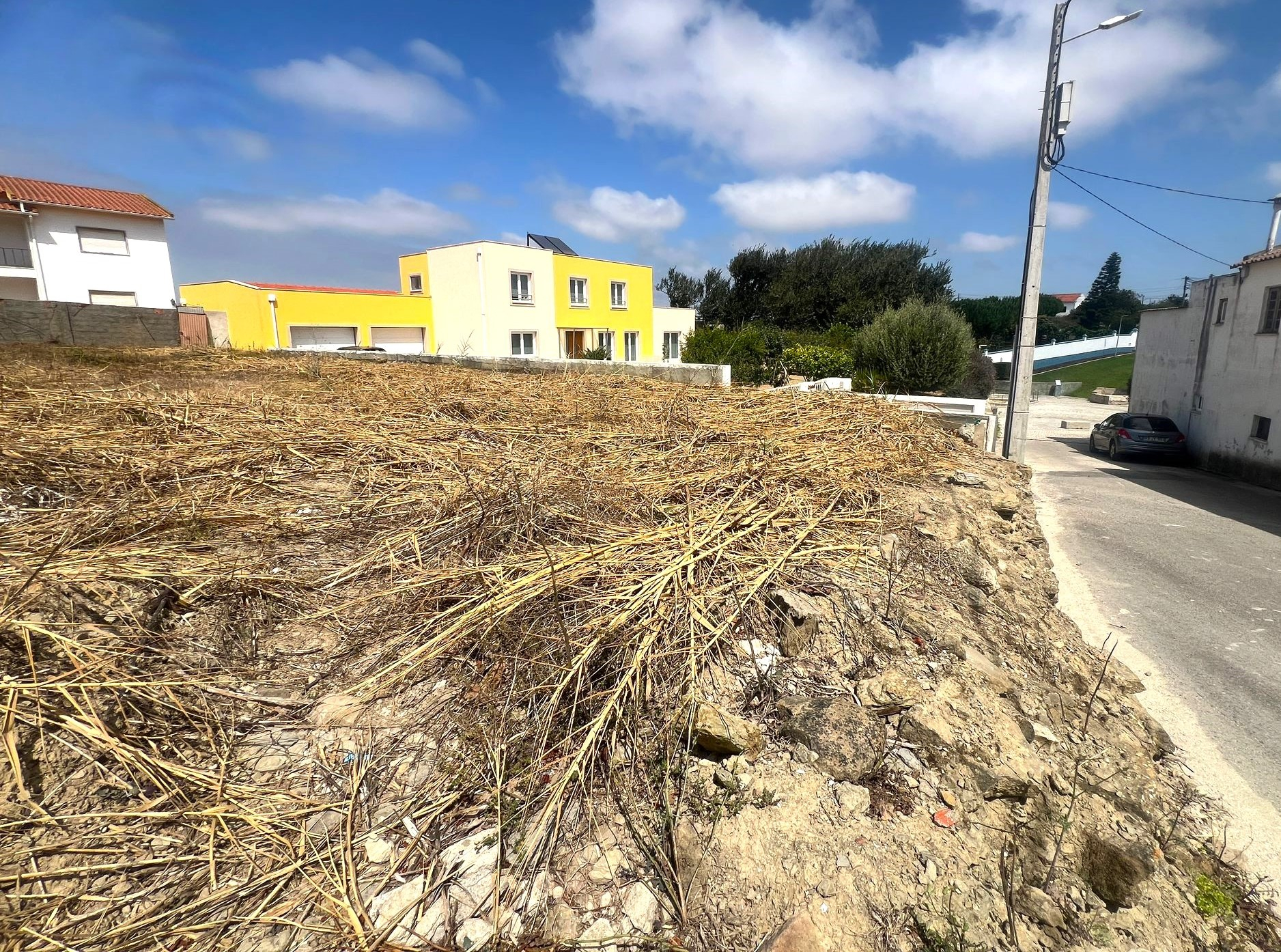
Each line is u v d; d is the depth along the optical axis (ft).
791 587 10.62
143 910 5.48
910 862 6.64
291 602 9.93
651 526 12.33
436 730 7.63
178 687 7.77
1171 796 11.69
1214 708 16.71
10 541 10.15
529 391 26.55
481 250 83.71
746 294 133.69
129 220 83.10
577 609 9.25
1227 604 24.18
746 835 6.64
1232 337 59.26
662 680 8.27
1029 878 7.10
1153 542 32.89
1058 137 41.29
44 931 5.24
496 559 10.87
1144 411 80.94
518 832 6.44
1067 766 9.68
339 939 5.40
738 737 7.47
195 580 9.70
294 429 18.06
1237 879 9.69
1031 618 15.29
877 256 121.08
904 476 18.76
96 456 14.38
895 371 60.85
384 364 39.52
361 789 6.82
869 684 8.88
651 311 111.55
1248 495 46.80
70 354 35.40
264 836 6.24
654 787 7.08
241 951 5.27
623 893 6.08
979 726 8.76
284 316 76.54
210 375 30.53
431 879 5.93
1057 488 48.52
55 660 7.61
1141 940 7.02
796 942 5.64
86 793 6.42
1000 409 63.82
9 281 77.36
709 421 20.88
